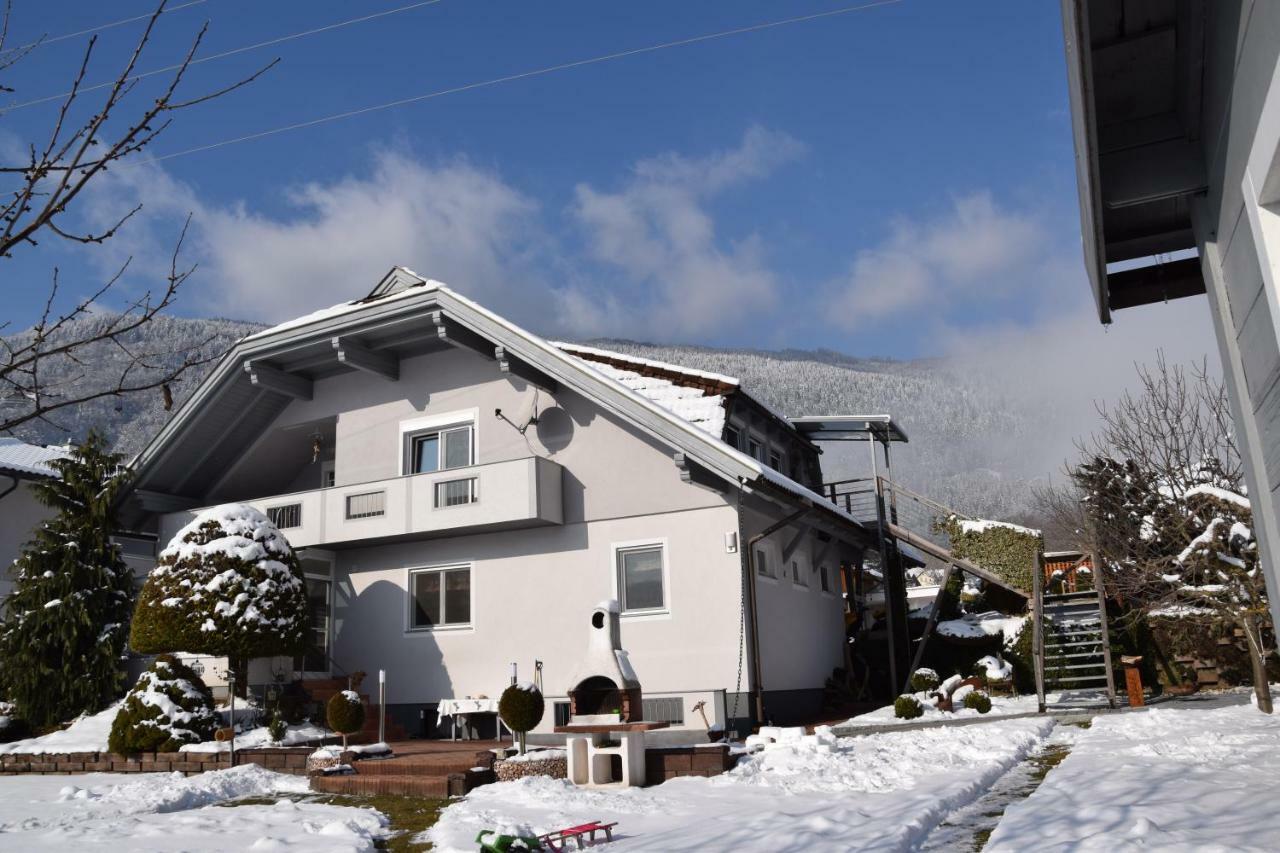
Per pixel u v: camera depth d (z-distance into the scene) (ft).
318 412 73.67
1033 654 62.64
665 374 71.46
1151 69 18.22
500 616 63.41
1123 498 60.75
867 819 25.88
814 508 62.90
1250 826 19.75
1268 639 55.47
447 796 39.75
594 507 61.87
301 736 54.24
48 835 31.73
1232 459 60.70
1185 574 52.21
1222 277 18.21
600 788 37.99
